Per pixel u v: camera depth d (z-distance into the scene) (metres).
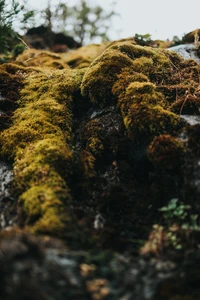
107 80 1.18
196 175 0.93
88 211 0.98
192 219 0.90
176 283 0.78
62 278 0.77
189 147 0.97
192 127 1.00
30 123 1.14
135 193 1.03
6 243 0.79
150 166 1.05
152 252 0.86
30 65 1.65
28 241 0.79
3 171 1.07
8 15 1.33
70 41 2.64
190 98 1.12
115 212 0.99
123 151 1.09
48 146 1.05
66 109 1.20
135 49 1.30
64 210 0.92
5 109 1.24
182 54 1.53
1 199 1.00
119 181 1.05
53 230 0.87
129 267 0.82
